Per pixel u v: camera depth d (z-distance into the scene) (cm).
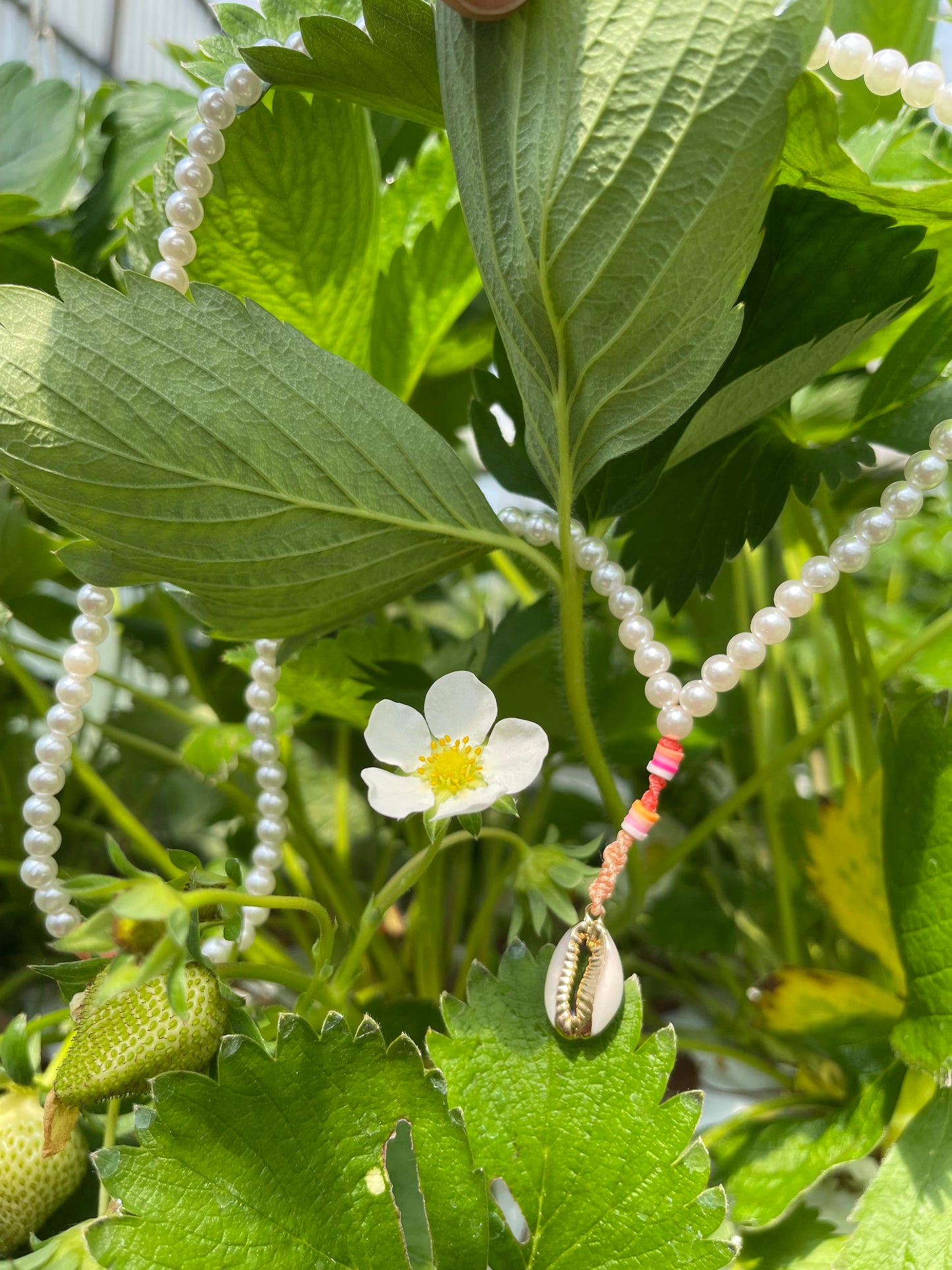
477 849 33
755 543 22
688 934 27
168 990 15
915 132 25
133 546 18
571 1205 17
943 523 34
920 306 23
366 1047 17
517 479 24
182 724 33
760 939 28
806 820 27
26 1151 18
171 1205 16
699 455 23
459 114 17
